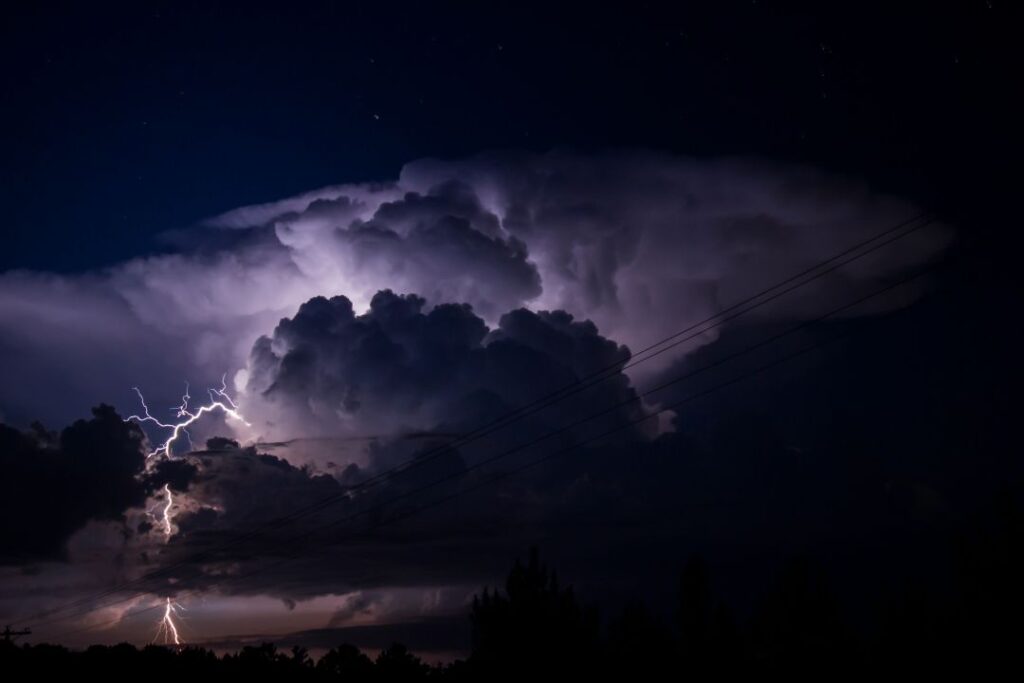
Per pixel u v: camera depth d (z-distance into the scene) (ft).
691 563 84.23
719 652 80.23
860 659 76.89
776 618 80.38
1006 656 69.97
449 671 99.60
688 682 79.66
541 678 82.17
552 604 85.10
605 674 82.17
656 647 81.76
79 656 120.57
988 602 71.67
